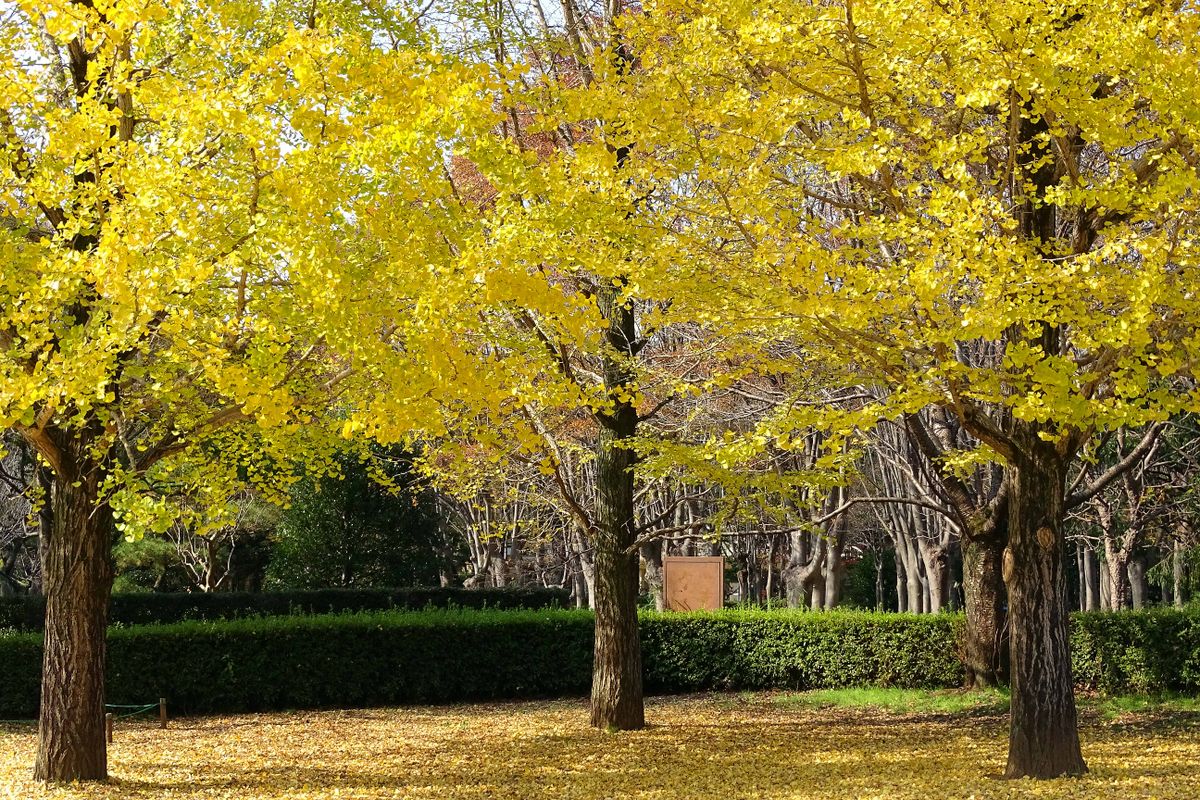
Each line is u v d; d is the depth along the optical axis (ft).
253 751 30.73
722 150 20.63
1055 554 23.03
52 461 23.26
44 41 23.88
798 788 24.12
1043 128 22.53
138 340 18.61
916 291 17.29
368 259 20.53
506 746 31.19
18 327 17.49
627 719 33.81
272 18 22.97
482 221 20.27
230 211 18.95
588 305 18.98
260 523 74.13
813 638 45.88
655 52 22.03
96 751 24.29
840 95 21.08
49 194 18.86
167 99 17.54
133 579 80.23
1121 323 17.02
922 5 17.97
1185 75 16.98
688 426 38.63
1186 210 17.87
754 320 21.27
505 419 26.32
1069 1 17.58
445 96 17.87
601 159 21.72
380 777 26.43
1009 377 18.93
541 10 32.22
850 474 34.83
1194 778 22.72
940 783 23.52
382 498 70.95
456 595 70.18
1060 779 22.45
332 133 17.69
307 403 22.40
